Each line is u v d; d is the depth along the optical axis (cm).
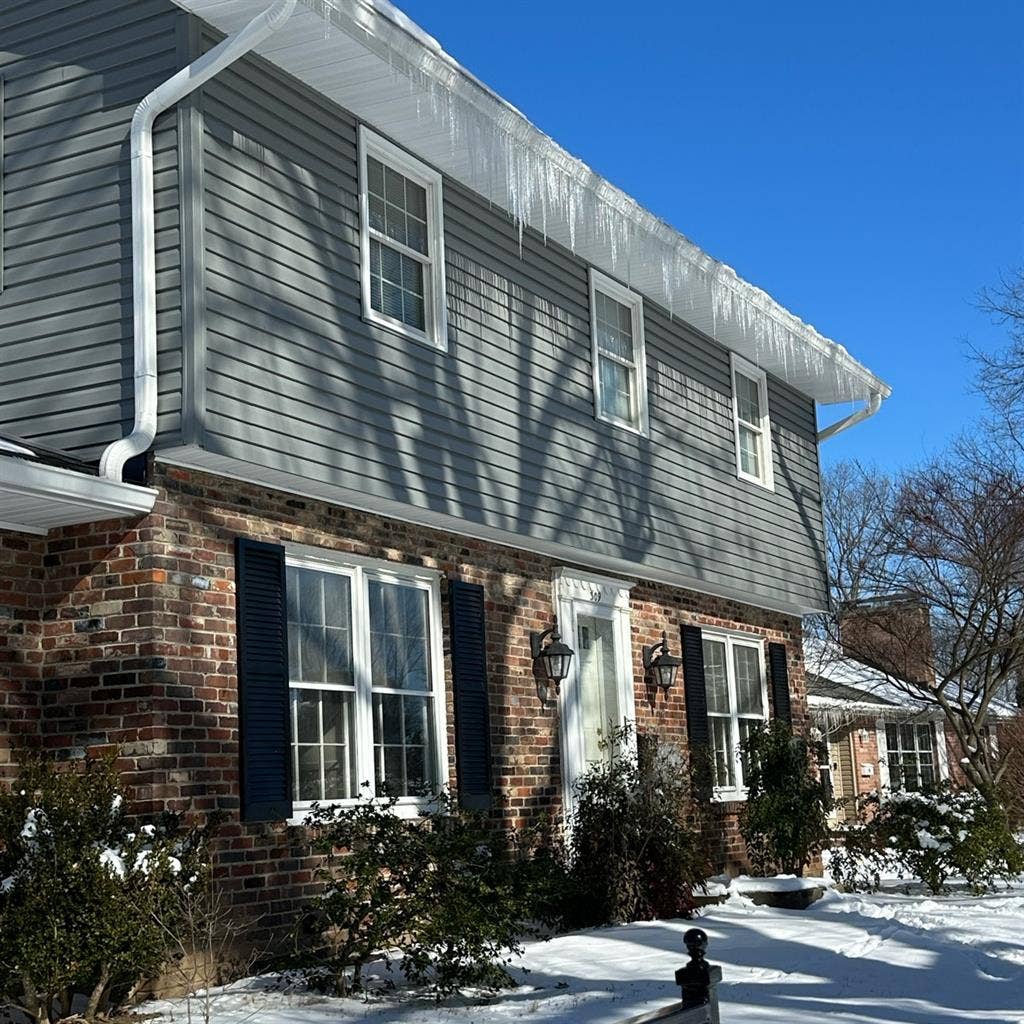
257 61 951
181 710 859
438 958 810
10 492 779
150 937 725
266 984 847
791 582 1703
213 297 877
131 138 887
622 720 1372
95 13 923
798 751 1445
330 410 969
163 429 854
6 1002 738
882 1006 766
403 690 1077
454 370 1116
